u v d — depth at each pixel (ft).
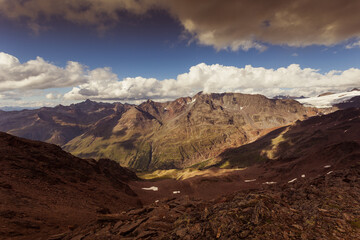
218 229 34.50
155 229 45.98
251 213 37.17
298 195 48.85
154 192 328.29
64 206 114.62
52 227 79.51
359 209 35.01
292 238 28.37
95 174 236.22
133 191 281.74
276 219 33.96
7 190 106.32
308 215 35.32
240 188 358.43
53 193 132.67
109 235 49.47
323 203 40.09
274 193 52.11
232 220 35.60
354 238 27.04
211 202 70.95
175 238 36.63
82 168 225.35
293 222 33.24
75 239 52.75
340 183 57.00
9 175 129.39
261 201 39.34
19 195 105.40
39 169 159.84
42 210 95.55
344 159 288.10
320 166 343.05
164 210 65.51
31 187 126.31
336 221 32.04
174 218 54.24
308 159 399.85
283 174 394.93
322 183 68.44
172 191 347.56
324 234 28.76
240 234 31.19
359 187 48.80
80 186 174.81
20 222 75.10
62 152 230.68
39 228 75.66
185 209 63.87
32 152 184.03
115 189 225.35
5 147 168.04
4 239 62.64
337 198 41.93
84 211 114.93
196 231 36.58
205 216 42.45
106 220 64.44
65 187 155.22
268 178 404.36
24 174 139.23
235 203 44.16
